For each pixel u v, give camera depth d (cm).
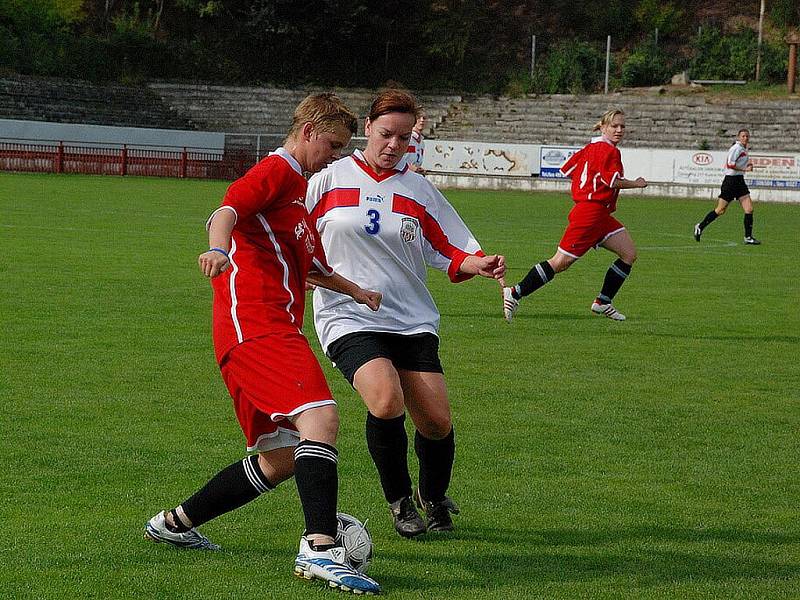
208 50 15925
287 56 16075
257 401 1170
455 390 2275
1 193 7956
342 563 1147
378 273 1393
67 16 15288
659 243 6162
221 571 1210
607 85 14875
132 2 16700
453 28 16250
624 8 16975
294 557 1264
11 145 11338
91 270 4047
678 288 4200
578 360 2661
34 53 13988
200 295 3512
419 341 1394
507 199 9906
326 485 1143
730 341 3003
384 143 1398
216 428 1886
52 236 5203
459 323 3203
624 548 1335
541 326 3183
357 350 1347
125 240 5178
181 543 1277
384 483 1372
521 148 11831
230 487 1242
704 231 7075
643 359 2700
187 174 11812
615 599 1152
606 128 3158
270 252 1210
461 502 1521
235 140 13512
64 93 13312
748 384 2430
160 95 14300
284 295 1209
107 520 1387
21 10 14575
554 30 17188
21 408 1984
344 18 15638
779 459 1798
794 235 6862
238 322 1184
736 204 10212
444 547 1330
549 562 1276
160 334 2795
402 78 16100
